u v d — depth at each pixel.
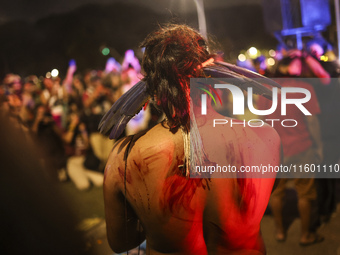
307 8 8.61
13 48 15.46
